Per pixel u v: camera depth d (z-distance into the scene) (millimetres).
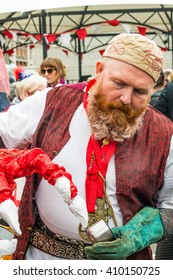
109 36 16203
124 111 2236
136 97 2232
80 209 2098
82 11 12547
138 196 2354
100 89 2254
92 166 2314
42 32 11352
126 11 12672
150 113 2406
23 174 2199
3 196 2041
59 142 2352
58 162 2338
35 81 4672
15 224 2010
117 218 2314
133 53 2201
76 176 2322
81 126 2355
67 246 2365
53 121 2393
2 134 2496
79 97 2398
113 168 2316
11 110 2504
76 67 17812
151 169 2336
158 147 2359
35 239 2412
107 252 2229
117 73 2201
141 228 2311
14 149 2299
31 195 2387
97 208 2311
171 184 2395
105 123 2262
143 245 2307
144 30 11391
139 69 2197
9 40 13164
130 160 2324
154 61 2223
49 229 2393
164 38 17766
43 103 2443
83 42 16078
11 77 6082
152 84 2256
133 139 2350
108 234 2236
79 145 2342
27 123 2449
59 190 2105
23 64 16438
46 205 2367
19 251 2426
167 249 2988
